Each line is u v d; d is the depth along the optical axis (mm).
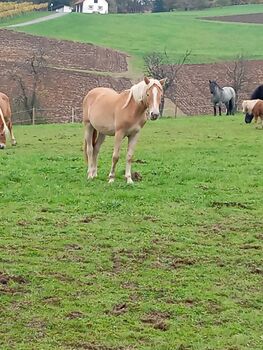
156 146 22406
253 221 11555
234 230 10930
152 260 9141
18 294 7609
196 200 13086
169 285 8133
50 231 10469
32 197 13008
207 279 8414
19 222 10984
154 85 13391
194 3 143750
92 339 6508
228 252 9648
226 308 7430
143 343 6473
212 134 26844
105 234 10367
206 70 66125
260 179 15609
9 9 109500
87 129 15039
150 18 106000
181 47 83688
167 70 61312
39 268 8570
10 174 15312
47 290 7773
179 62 65188
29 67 60219
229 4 141500
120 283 8141
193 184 14883
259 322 7066
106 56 74562
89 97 14984
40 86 53969
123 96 13984
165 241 10109
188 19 107062
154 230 10711
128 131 14141
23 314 7035
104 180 14992
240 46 85000
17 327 6711
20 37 81125
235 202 12953
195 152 20797
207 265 9008
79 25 94688
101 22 98125
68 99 51844
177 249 9719
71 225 10891
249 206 12719
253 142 23578
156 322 6957
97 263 8906
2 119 21859
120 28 95188
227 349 6391
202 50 81500
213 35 93188
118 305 7375
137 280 8273
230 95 42562
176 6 145250
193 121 33625
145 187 14211
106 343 6430
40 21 97125
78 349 6277
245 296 7816
